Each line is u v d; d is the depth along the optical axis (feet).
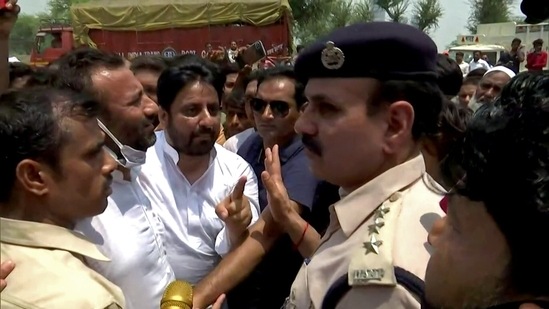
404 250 4.52
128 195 7.03
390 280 4.40
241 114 16.28
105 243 6.50
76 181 5.41
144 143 7.35
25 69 8.07
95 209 5.61
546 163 2.72
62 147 5.32
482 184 2.91
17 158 5.18
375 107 4.84
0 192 5.34
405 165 4.98
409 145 5.05
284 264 8.77
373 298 4.50
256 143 12.32
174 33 53.62
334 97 4.88
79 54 7.23
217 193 9.05
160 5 53.16
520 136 2.78
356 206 5.00
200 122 8.82
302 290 5.32
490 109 2.97
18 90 5.56
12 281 4.90
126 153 7.06
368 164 4.97
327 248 5.16
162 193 8.74
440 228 3.81
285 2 51.90
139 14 53.36
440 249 3.26
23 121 5.19
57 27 56.39
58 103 5.41
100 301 4.93
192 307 6.23
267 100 10.58
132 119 7.16
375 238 4.66
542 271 2.81
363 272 4.53
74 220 5.70
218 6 52.39
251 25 52.75
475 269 3.00
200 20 52.80
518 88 2.91
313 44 5.02
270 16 52.08
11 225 5.17
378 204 4.94
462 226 3.08
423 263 4.45
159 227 8.23
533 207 2.73
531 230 2.78
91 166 5.49
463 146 3.06
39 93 5.47
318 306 4.94
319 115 5.03
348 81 4.83
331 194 8.61
